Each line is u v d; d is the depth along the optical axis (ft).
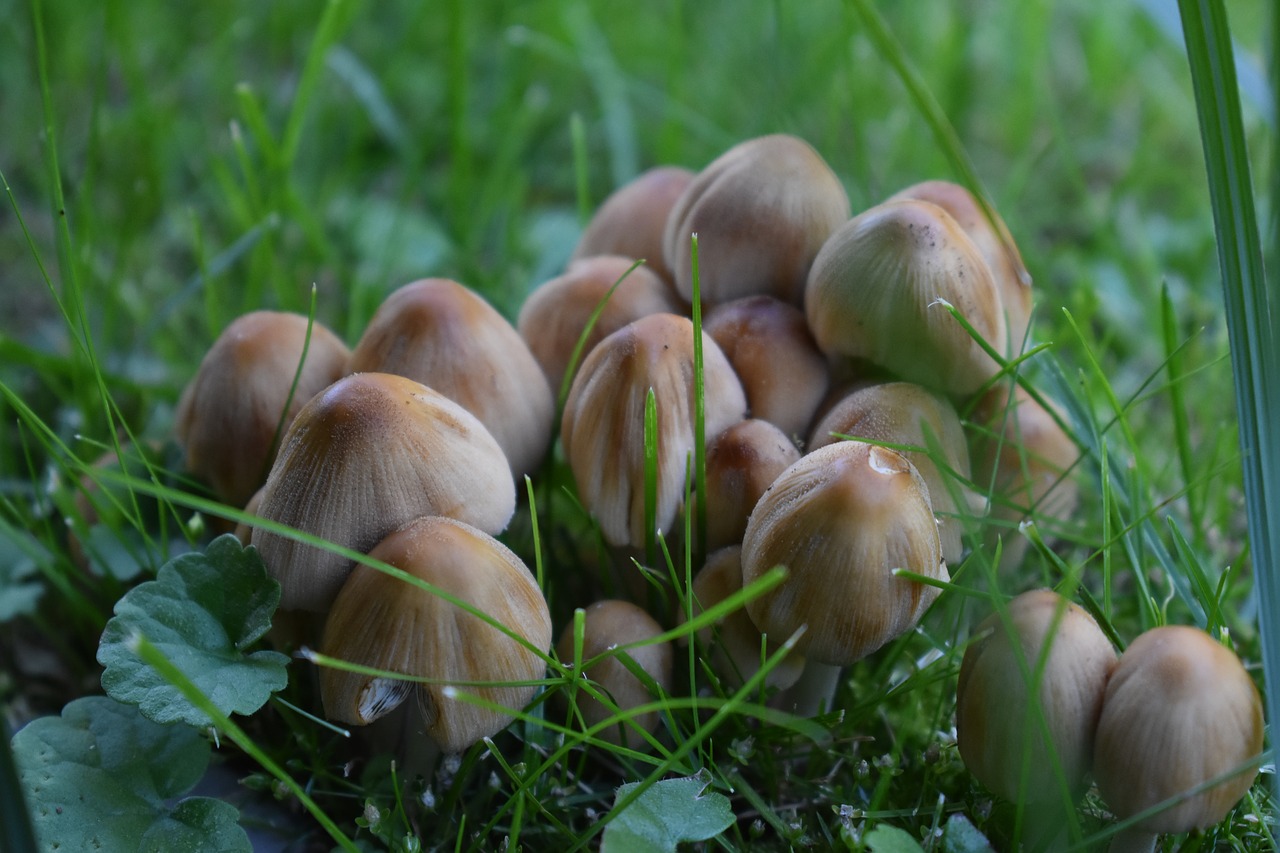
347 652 1.02
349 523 1.03
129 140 1.62
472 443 1.06
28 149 1.62
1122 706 0.98
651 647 1.07
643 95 1.71
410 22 1.83
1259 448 1.02
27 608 1.15
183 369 1.35
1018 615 1.00
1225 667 0.98
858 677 1.13
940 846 1.04
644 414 1.08
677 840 1.01
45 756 1.04
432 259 1.56
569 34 1.85
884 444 1.05
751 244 1.14
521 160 1.78
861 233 1.09
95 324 1.40
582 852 1.04
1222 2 1.03
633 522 1.09
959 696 1.02
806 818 1.08
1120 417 1.12
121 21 1.54
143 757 1.05
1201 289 1.51
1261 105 1.24
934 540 1.03
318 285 1.49
